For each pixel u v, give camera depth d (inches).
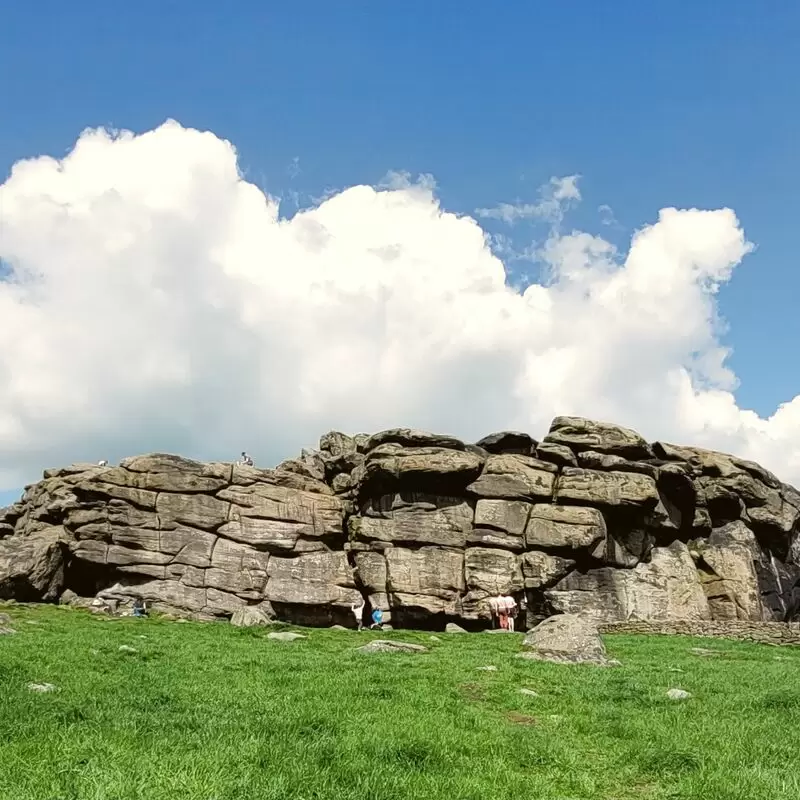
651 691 879.7
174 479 2420.0
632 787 538.6
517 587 2377.0
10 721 534.9
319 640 1481.3
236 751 494.6
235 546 2383.1
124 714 591.5
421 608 2373.3
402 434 2603.3
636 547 2524.6
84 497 2375.7
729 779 523.5
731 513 2716.5
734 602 2527.1
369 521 2517.2
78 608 2097.7
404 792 454.0
